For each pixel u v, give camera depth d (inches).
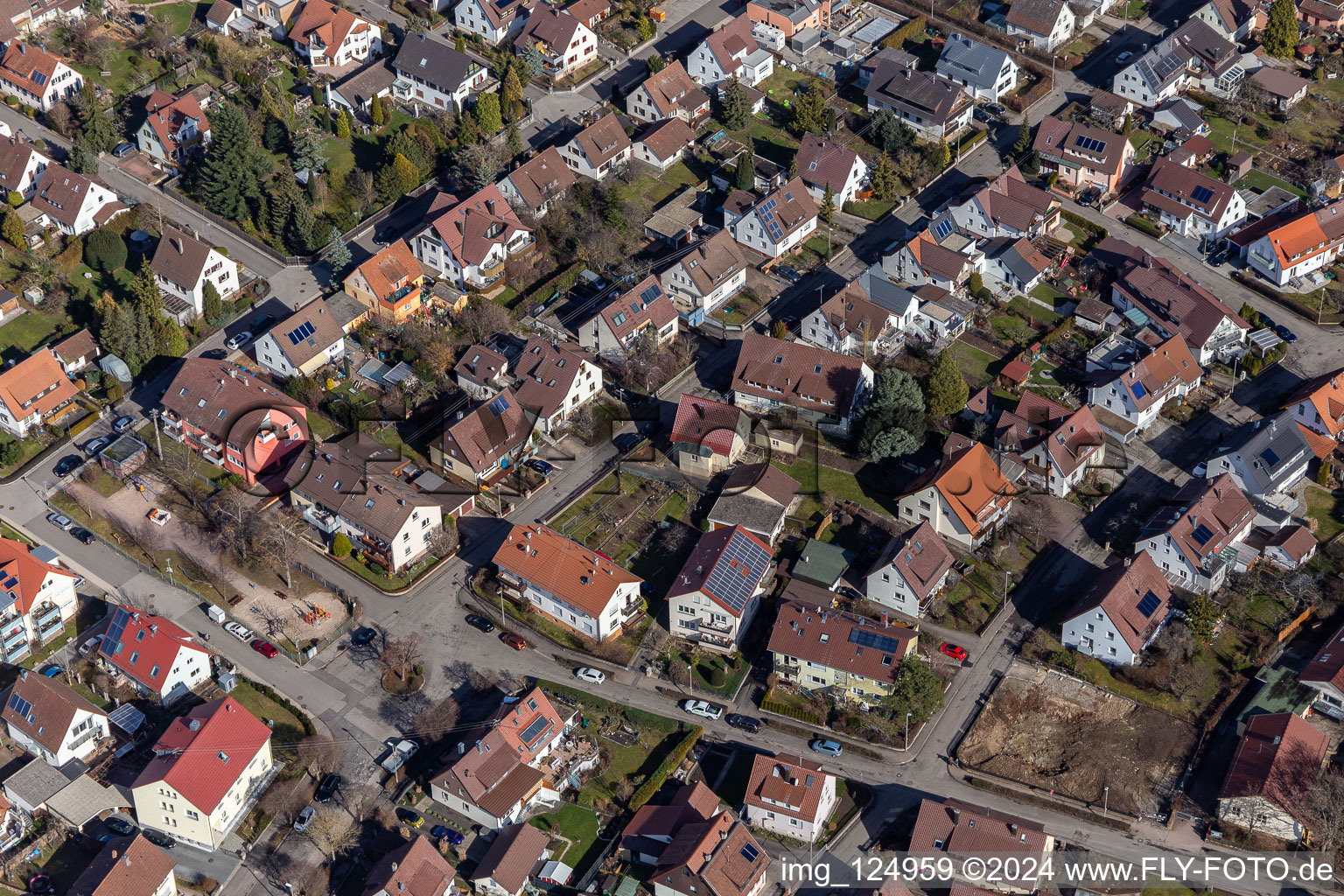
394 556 6919.3
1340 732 6387.8
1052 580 7047.2
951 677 6628.9
